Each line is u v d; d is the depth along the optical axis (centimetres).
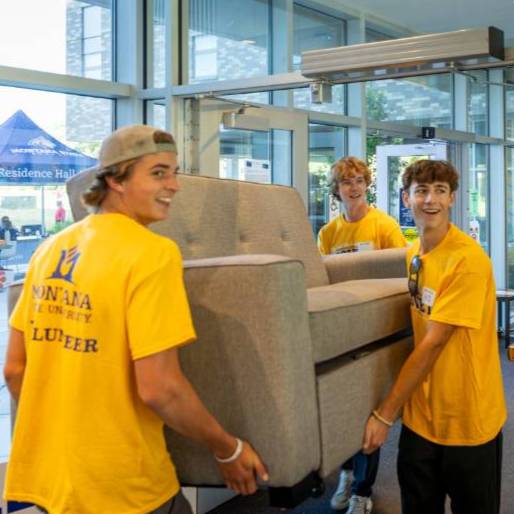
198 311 144
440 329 184
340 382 161
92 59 403
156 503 131
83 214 174
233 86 359
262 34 471
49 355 132
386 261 262
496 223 684
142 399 122
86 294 124
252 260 142
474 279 185
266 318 138
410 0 477
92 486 125
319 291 190
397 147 587
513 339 621
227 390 143
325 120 488
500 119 670
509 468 341
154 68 420
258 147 411
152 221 136
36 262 140
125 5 416
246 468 138
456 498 205
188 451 151
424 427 202
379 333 185
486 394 196
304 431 144
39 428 133
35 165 379
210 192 207
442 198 191
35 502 132
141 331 120
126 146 131
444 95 617
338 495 297
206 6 432
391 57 245
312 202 506
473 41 231
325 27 503
